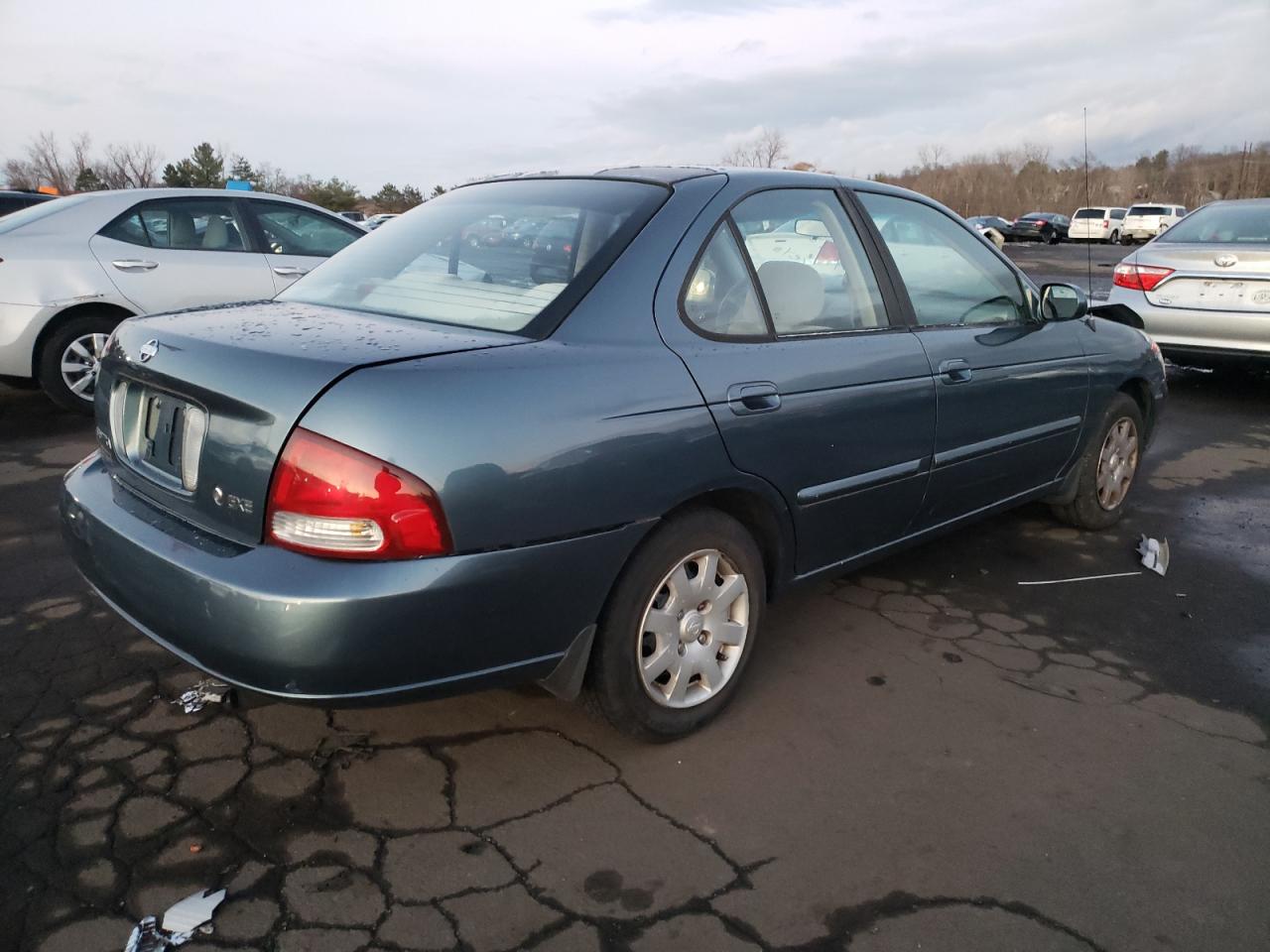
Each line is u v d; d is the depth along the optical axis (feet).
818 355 9.50
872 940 6.73
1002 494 12.80
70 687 9.64
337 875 7.18
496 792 8.21
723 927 6.81
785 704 9.78
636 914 6.90
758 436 8.72
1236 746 9.29
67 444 19.16
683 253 8.73
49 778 8.19
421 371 6.88
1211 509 16.63
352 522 6.55
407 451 6.58
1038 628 11.75
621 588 8.00
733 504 9.06
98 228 20.67
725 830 7.82
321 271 10.27
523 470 7.04
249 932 6.61
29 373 20.18
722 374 8.52
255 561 6.74
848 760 8.85
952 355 11.10
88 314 20.54
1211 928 6.93
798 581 10.08
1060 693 10.18
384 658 6.73
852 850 7.63
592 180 9.85
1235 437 21.91
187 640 7.05
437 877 7.20
